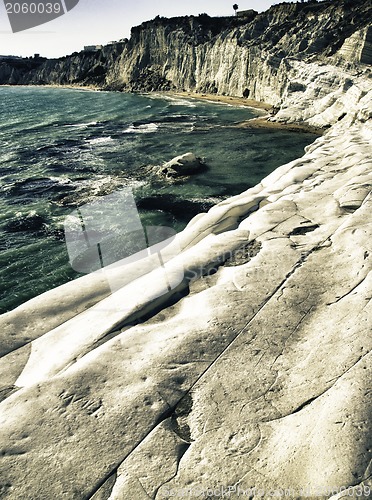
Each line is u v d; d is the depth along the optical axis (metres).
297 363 4.80
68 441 4.01
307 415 4.09
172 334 5.36
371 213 8.00
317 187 10.58
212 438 4.01
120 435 4.06
